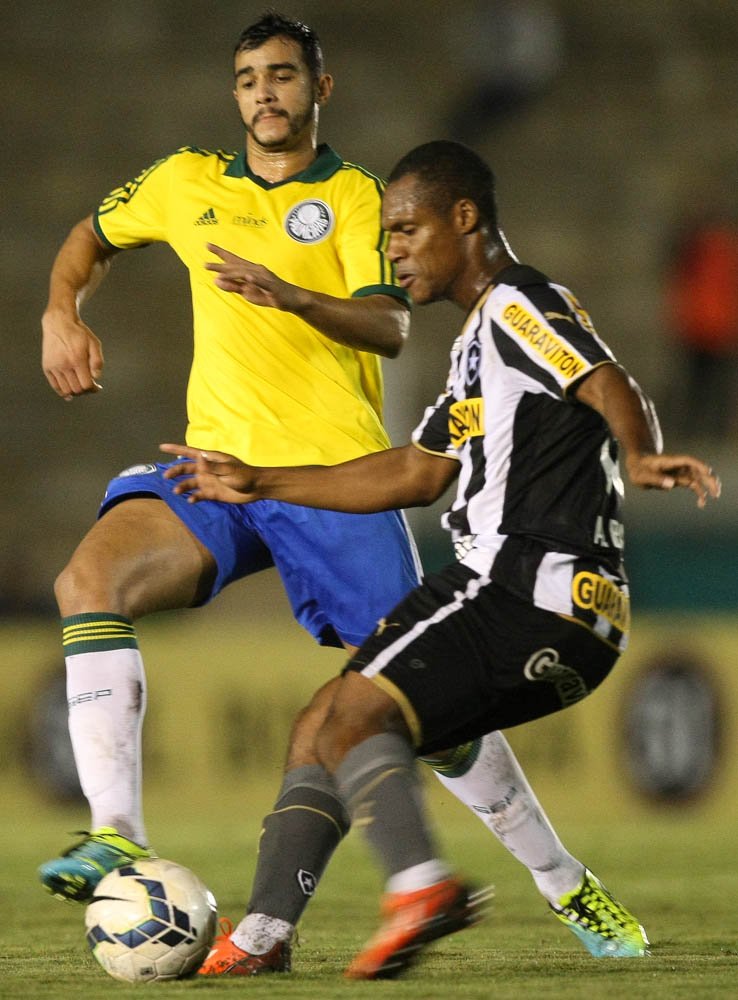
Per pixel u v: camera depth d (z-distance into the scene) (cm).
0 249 5975
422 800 985
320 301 1260
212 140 6412
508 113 6531
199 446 1380
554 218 6356
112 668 1241
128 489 1329
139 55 6569
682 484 941
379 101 6606
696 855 2467
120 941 1027
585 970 1100
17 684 3412
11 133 6288
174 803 3394
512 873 2216
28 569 4578
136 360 5841
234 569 1344
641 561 4178
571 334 1022
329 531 1331
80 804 3378
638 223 6359
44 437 5538
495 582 1022
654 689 3312
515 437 1038
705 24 6969
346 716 992
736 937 1405
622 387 995
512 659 1012
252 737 3391
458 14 6831
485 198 1101
